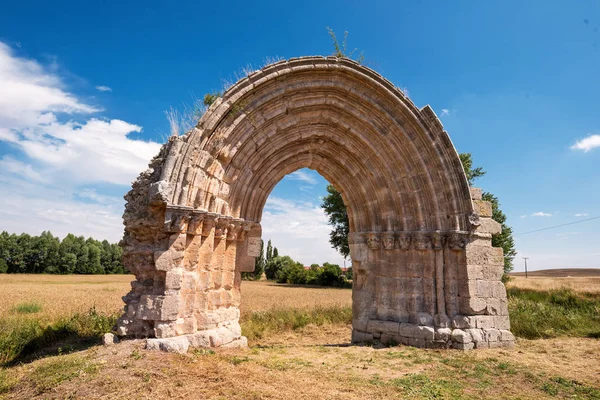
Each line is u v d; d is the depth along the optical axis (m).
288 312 16.56
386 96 10.83
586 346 10.87
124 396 5.12
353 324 11.36
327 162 11.96
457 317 10.23
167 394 5.31
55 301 20.08
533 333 12.62
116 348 7.11
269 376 6.57
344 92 10.78
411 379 6.98
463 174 10.80
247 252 10.45
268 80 9.61
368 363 8.24
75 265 73.12
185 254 8.24
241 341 9.34
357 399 5.77
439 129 10.99
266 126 10.28
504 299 10.70
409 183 11.08
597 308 17.19
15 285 36.66
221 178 9.36
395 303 10.80
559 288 23.34
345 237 37.94
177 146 8.20
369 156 11.49
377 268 11.29
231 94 9.20
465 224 10.66
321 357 8.71
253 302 23.39
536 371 7.81
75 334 9.70
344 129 11.26
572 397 6.30
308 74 10.23
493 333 10.23
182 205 8.02
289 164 11.52
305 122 10.87
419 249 10.59
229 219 9.41
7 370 6.53
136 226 8.20
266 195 11.12
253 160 10.47
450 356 9.00
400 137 11.06
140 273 8.15
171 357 6.91
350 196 11.99
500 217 27.11
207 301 8.68
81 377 5.66
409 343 10.13
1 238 67.62
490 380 7.15
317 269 58.84
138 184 8.48
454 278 10.53
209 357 7.32
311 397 5.67
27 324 9.62
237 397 5.39
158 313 7.60
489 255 10.82
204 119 8.75
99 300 20.91
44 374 5.82
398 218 11.23
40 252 69.69
